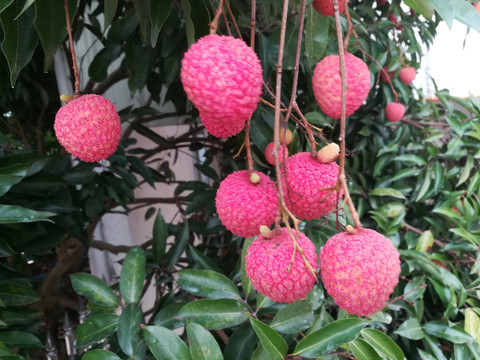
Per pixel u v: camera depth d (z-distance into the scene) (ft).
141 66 1.16
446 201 1.51
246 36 1.20
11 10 0.66
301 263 0.52
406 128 1.70
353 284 0.48
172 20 1.02
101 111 0.71
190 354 0.73
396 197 1.63
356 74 0.63
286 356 0.71
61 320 2.08
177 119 2.25
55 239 1.19
